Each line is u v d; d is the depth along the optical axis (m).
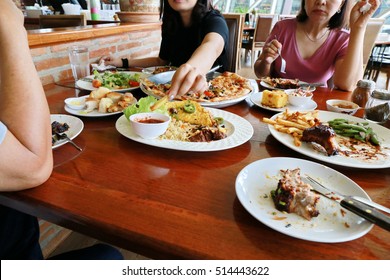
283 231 0.44
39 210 0.52
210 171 0.67
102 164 0.68
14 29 0.52
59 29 1.57
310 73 1.92
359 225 0.47
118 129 0.83
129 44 2.17
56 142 0.74
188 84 0.94
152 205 0.53
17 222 0.78
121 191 0.57
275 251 0.44
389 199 0.58
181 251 0.43
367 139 0.84
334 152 0.73
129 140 0.82
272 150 0.79
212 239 0.45
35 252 0.82
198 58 1.22
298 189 0.51
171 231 0.47
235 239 0.46
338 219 0.49
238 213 0.52
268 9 7.44
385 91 1.01
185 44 1.94
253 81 1.58
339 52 1.81
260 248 0.44
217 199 0.56
